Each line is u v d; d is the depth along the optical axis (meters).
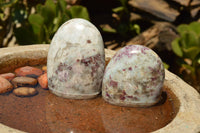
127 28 1.42
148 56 0.63
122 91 0.63
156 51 1.35
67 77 0.64
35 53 0.76
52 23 1.01
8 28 1.22
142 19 1.44
